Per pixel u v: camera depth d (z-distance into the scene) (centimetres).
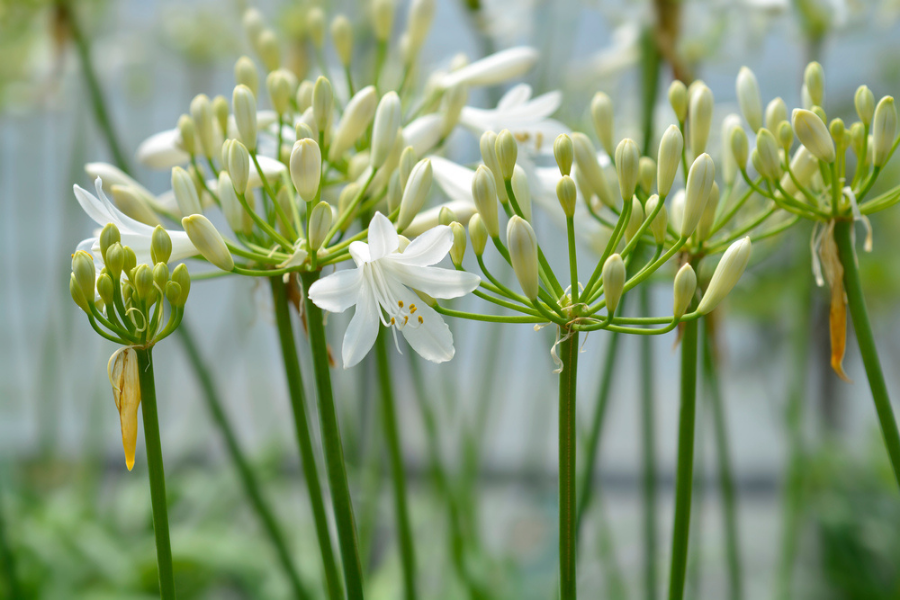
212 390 94
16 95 171
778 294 175
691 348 78
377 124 78
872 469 213
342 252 77
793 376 133
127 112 244
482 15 123
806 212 79
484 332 154
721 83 226
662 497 241
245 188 77
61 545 167
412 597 87
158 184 247
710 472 243
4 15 125
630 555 202
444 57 219
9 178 254
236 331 178
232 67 196
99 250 76
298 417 79
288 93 81
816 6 110
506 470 250
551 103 86
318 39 89
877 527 192
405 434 188
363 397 139
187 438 194
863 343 78
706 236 79
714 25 124
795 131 77
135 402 75
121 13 199
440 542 145
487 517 203
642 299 102
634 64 125
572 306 75
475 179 75
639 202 77
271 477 190
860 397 263
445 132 85
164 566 75
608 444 279
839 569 188
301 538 179
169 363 196
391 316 77
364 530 118
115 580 161
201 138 81
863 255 203
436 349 77
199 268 167
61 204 226
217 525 182
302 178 76
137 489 200
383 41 88
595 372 156
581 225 95
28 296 247
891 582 187
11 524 164
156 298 75
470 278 76
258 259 78
